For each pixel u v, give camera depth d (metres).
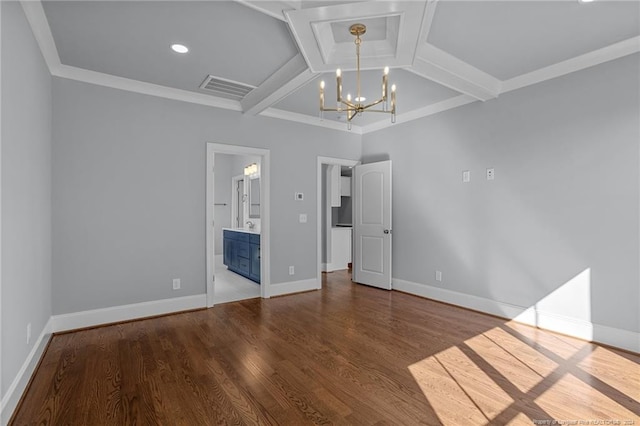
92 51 2.83
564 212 3.09
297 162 4.72
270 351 2.70
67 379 2.24
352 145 5.34
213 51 2.85
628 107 2.70
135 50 2.82
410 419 1.82
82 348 2.75
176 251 3.76
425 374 2.32
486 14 2.31
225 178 7.63
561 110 3.10
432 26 2.46
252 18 2.36
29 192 2.28
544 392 2.08
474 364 2.47
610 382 2.20
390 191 4.84
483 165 3.76
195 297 3.87
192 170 3.86
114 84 3.38
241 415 1.85
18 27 2.01
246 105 4.00
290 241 4.66
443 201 4.20
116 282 3.40
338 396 2.04
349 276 6.00
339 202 6.70
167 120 3.70
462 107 3.97
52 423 1.78
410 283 4.63
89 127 3.26
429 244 4.38
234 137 4.16
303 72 2.92
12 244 1.89
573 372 2.34
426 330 3.19
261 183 4.47
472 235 3.88
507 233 3.54
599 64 2.85
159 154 3.65
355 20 2.29
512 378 2.26
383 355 2.63
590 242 2.93
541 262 3.26
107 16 2.32
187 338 2.98
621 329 2.75
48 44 2.67
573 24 2.44
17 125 1.99
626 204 2.72
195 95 3.84
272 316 3.62
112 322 3.37
